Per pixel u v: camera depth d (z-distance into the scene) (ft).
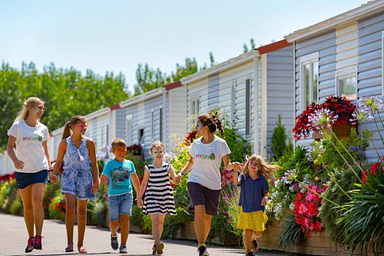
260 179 33.50
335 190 34.55
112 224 35.06
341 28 47.60
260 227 33.30
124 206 35.09
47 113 205.67
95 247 39.75
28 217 34.09
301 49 52.39
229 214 44.21
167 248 41.39
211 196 32.09
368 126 43.09
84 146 34.71
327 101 44.27
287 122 60.70
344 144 40.34
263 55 60.64
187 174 53.36
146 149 92.12
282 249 39.19
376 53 43.91
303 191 38.65
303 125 44.52
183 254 36.04
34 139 33.35
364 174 32.89
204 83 73.31
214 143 32.09
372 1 42.96
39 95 206.49
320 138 44.32
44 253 34.06
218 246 45.60
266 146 60.18
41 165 33.53
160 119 87.40
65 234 51.90
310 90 51.31
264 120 60.39
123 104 101.04
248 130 62.85
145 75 193.88
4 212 109.09
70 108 205.77
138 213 61.98
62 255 32.73
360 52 45.52
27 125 33.53
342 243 33.53
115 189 35.04
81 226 34.94
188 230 52.31
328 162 39.75
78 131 34.47
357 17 45.14
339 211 33.73
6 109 202.08
